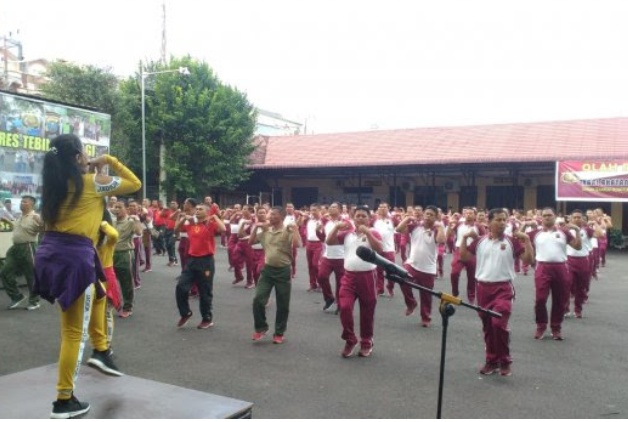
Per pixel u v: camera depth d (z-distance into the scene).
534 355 6.69
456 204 26.81
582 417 4.66
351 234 6.54
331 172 28.03
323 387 5.37
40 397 3.57
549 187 24.84
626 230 23.25
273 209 7.11
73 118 12.73
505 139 25.70
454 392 5.28
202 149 25.34
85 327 3.38
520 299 10.76
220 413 3.37
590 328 8.26
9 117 11.27
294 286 12.07
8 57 35.69
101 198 3.49
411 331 7.87
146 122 25.12
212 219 7.84
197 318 8.53
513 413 4.73
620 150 22.30
